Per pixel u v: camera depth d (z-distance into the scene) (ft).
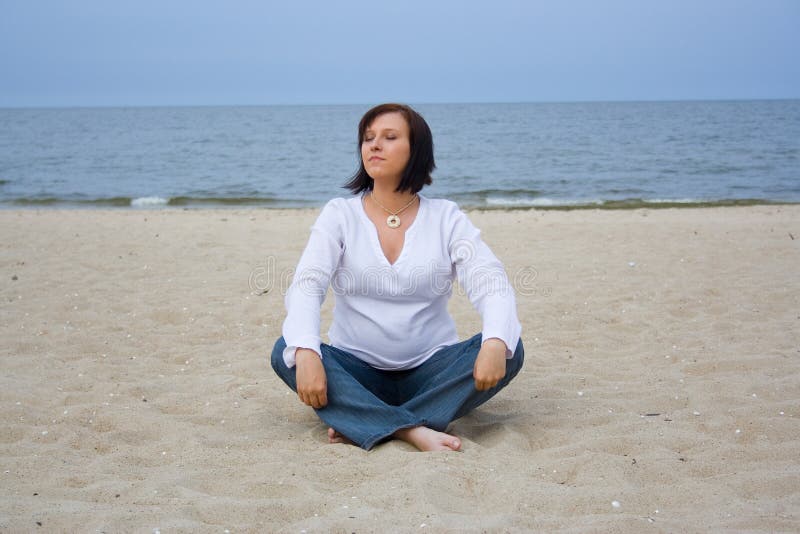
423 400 10.45
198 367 14.73
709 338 15.98
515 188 61.41
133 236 31.45
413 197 10.82
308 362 10.00
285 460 9.77
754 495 8.59
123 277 23.07
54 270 23.79
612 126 177.47
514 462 9.55
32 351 15.60
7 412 11.60
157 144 129.49
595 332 16.90
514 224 35.78
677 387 12.82
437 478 8.75
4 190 62.08
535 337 16.61
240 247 29.01
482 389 10.13
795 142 108.17
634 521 7.66
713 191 57.82
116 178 74.08
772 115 244.83
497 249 28.48
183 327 17.67
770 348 15.10
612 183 64.54
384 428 10.19
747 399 12.02
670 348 15.42
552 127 175.32
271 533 7.68
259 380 13.78
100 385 13.21
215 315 18.60
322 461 9.59
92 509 8.07
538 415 11.59
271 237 31.89
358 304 10.77
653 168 76.84
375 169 10.36
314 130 189.06
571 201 52.13
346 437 10.36
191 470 9.46
